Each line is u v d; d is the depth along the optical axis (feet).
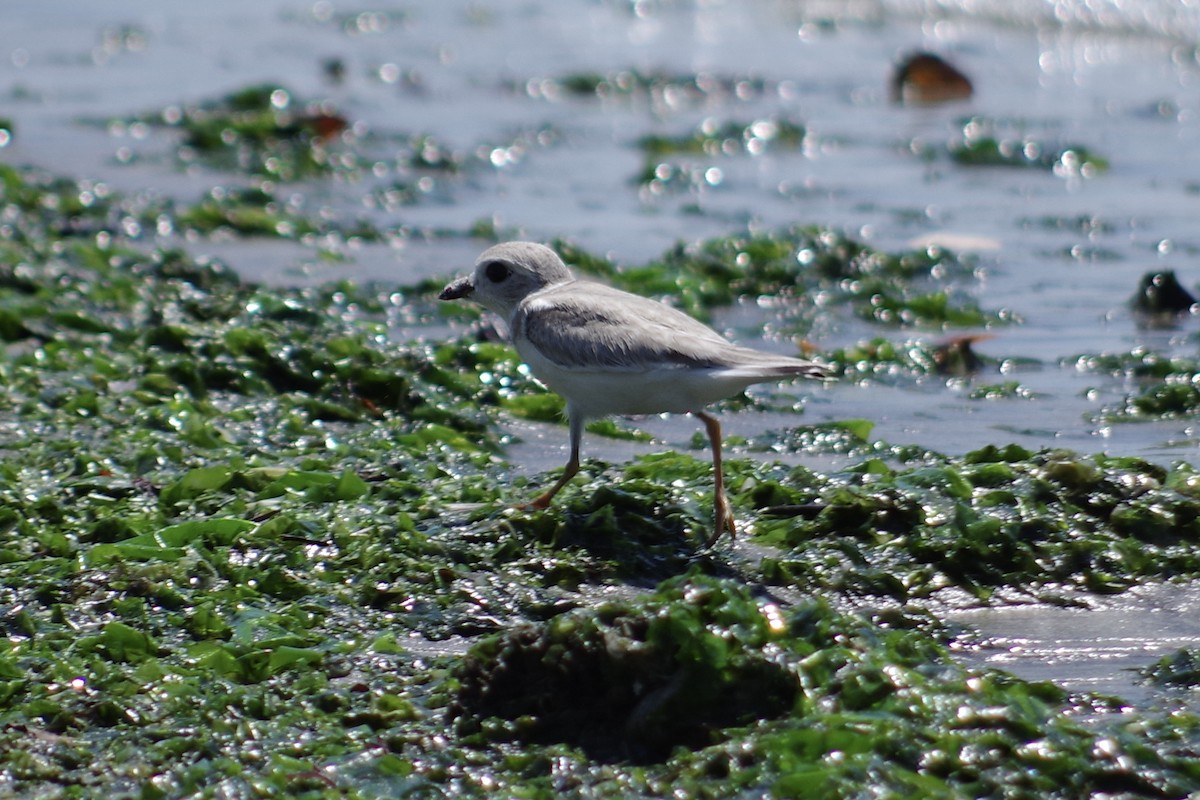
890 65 109.91
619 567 30.96
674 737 23.99
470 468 38.01
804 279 59.41
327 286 57.21
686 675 24.11
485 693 25.08
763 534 32.60
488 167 83.56
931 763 22.95
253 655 26.81
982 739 23.30
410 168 82.69
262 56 117.91
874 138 88.89
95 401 41.86
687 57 116.06
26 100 99.04
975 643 28.55
